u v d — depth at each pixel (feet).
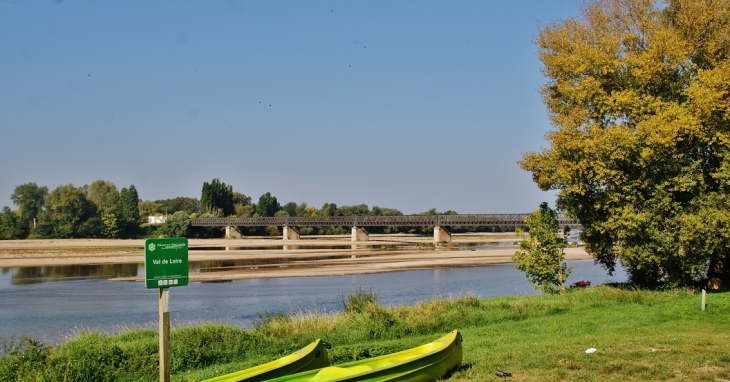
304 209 646.74
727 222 87.86
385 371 36.94
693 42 101.55
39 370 47.32
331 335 63.57
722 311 68.44
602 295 86.28
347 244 398.62
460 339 44.96
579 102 102.01
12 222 447.83
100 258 260.21
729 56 98.63
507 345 54.65
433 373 40.37
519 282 165.68
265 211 570.46
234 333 60.34
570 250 311.68
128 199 474.49
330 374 35.99
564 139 96.94
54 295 142.41
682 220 89.56
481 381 39.65
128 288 156.66
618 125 96.43
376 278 178.50
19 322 104.99
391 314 70.85
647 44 105.81
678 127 89.20
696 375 39.55
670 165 92.99
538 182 101.45
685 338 53.06
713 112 92.68
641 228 92.63
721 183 92.17
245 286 157.99
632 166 94.68
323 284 162.20
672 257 92.68
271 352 56.85
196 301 128.77
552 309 77.51
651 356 45.34
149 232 477.77
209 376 46.88
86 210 459.73
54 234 435.12
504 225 377.09
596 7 110.22
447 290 147.13
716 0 100.83
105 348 52.90
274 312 110.83
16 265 225.35
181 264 34.73
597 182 96.94
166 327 34.35
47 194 470.39
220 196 553.23
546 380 39.58
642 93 100.17
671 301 80.28
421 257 264.72
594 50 101.04
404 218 416.05
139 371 49.67
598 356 45.70
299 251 310.65
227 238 478.18
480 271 200.75
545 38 111.04
